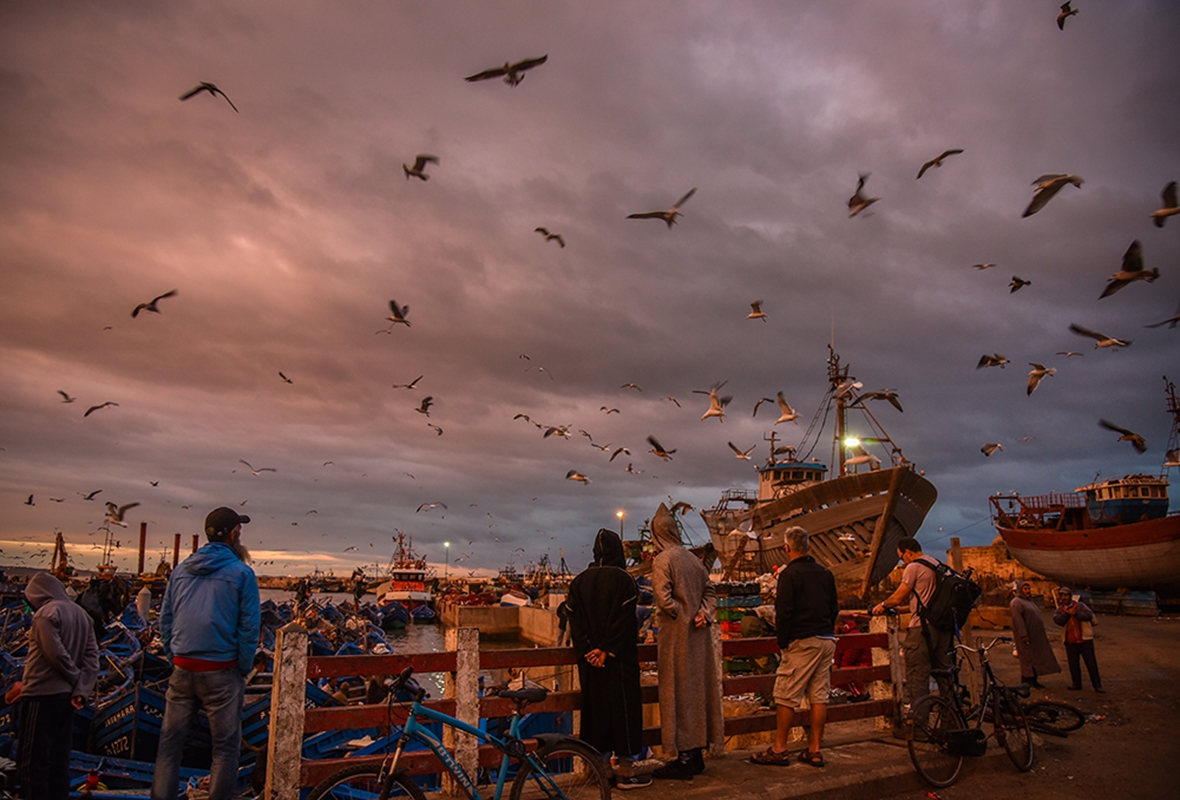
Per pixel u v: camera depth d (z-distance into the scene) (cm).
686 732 613
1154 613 2950
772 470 3594
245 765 993
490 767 564
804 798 595
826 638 671
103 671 1430
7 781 606
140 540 8631
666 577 621
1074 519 3512
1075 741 884
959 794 671
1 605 3931
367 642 2497
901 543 841
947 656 782
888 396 1495
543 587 6544
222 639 533
